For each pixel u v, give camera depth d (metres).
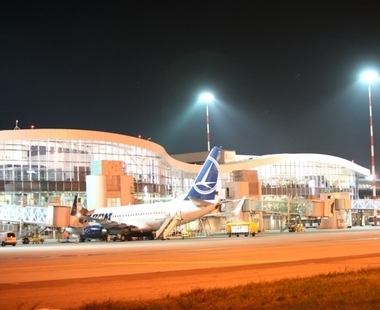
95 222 84.00
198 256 40.81
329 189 147.00
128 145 110.81
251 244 56.03
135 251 49.91
